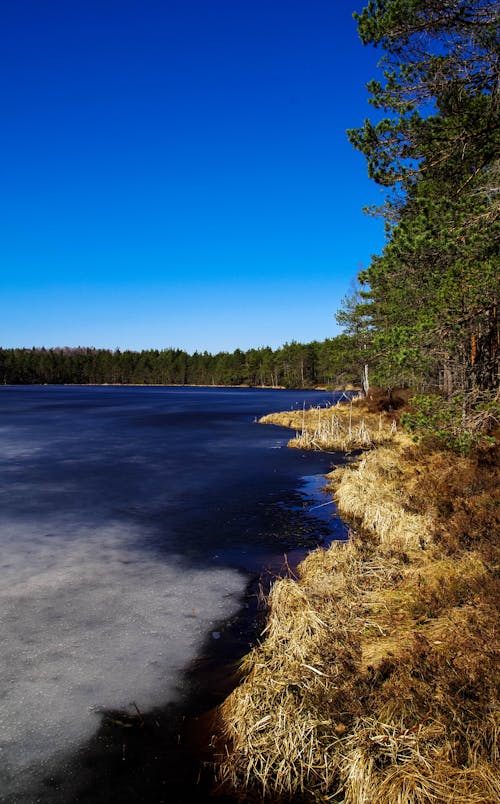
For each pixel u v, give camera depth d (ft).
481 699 12.64
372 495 37.65
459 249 29.78
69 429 98.27
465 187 33.94
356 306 106.83
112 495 44.21
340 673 14.97
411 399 34.86
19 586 24.26
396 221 41.75
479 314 30.94
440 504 31.99
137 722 14.66
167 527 34.86
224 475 53.52
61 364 504.02
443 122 31.48
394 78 32.27
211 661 17.95
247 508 40.06
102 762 13.10
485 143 32.24
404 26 29.53
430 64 30.66
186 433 91.66
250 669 16.79
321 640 16.96
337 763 12.13
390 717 12.70
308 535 33.22
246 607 22.41
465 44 30.32
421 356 32.63
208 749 13.65
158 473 54.39
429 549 25.82
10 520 36.14
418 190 35.91
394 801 10.55
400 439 74.08
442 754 11.30
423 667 14.15
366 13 30.91
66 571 26.40
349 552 26.25
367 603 20.06
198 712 15.25
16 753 13.28
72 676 16.72
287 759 12.42
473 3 28.37
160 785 12.41
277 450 70.95
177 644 19.06
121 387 438.40
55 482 49.52
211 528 34.68
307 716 13.11
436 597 19.20
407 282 37.70
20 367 483.51
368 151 34.32
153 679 16.75
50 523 35.50
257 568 27.40
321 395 256.52
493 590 18.39
